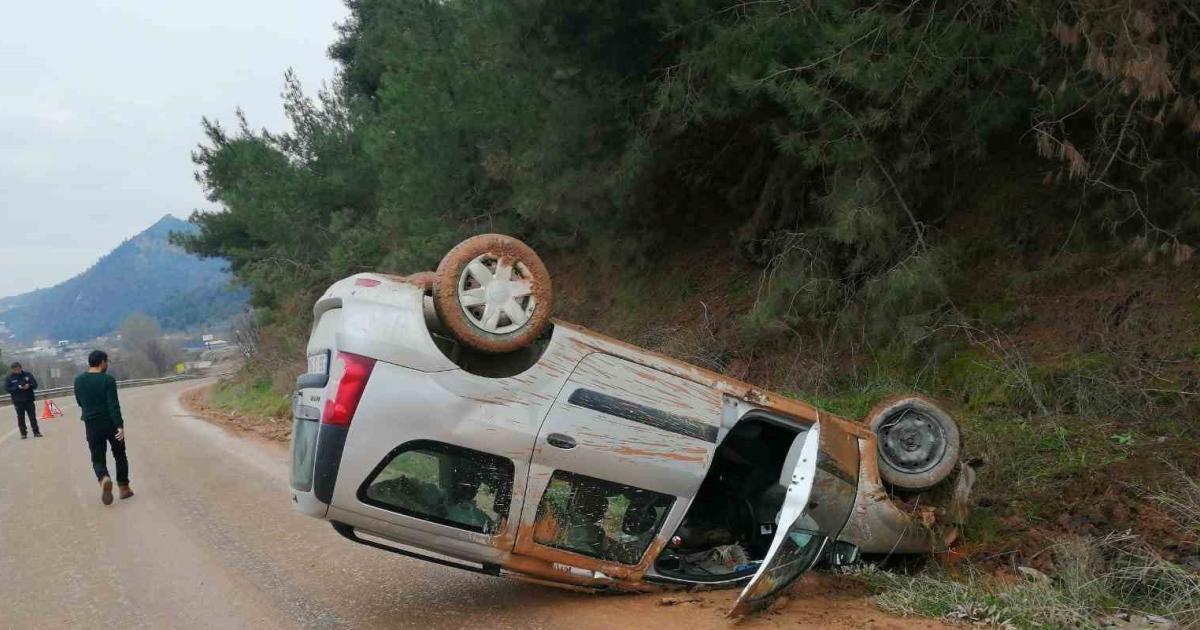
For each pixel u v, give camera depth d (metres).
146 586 6.45
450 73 14.73
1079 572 5.55
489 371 5.89
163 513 9.17
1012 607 5.16
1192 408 7.24
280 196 25.19
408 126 16.45
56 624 5.68
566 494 5.27
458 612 5.53
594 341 5.47
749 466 6.30
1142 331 8.18
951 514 6.46
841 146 9.09
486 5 11.71
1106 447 7.19
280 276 25.05
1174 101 7.54
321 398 5.10
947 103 9.42
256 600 5.98
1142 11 6.69
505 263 5.25
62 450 15.71
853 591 5.71
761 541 6.14
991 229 10.06
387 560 6.88
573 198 12.70
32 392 18.83
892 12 9.04
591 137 11.95
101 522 8.88
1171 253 8.36
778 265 10.85
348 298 5.26
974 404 8.55
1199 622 4.90
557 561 5.30
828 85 9.09
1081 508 6.54
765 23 9.09
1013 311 9.24
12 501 10.40
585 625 5.13
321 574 6.55
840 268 10.55
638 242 14.10
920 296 9.35
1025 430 7.76
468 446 5.09
